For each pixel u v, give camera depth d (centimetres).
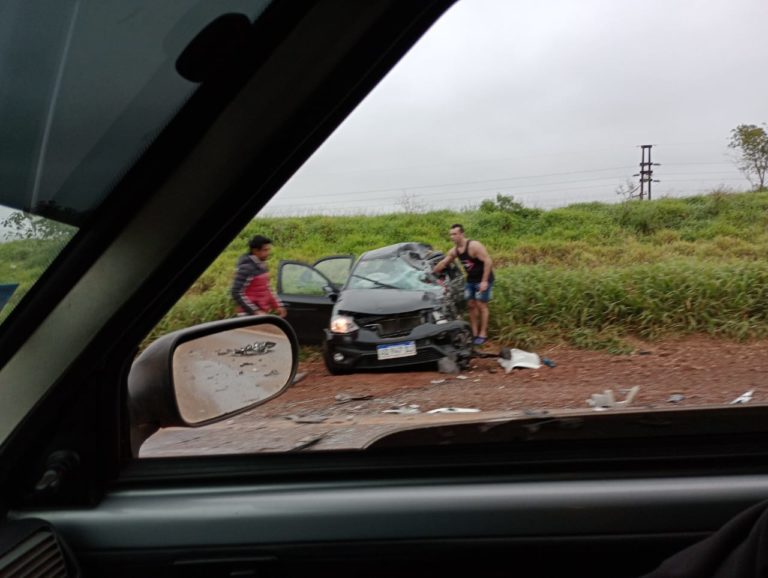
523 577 135
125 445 140
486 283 859
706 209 1080
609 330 927
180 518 133
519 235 1128
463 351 711
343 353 695
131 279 115
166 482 138
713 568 98
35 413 120
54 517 131
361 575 134
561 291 973
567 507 134
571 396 532
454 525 133
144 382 141
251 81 112
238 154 112
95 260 117
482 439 156
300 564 134
